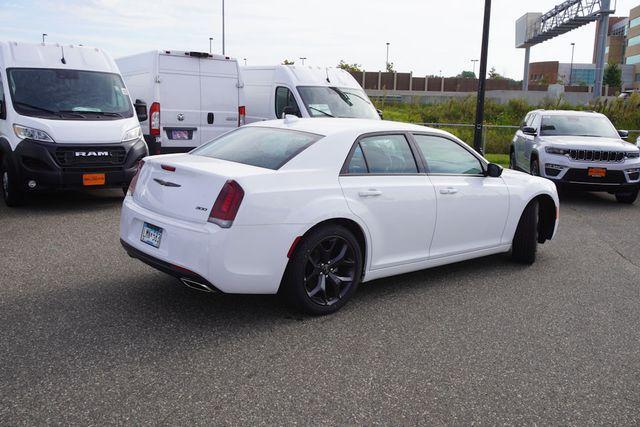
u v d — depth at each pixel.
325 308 4.46
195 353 3.73
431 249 5.28
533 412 3.20
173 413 3.01
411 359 3.79
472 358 3.85
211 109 12.02
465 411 3.17
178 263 4.03
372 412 3.11
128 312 4.38
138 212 4.45
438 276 5.75
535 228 6.22
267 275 4.09
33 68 8.98
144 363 3.56
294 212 4.15
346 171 4.61
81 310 4.39
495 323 4.51
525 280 5.71
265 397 3.22
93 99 9.12
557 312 4.82
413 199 4.97
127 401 3.11
